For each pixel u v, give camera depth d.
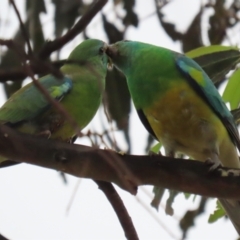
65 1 10.16
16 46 3.19
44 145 5.56
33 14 10.02
